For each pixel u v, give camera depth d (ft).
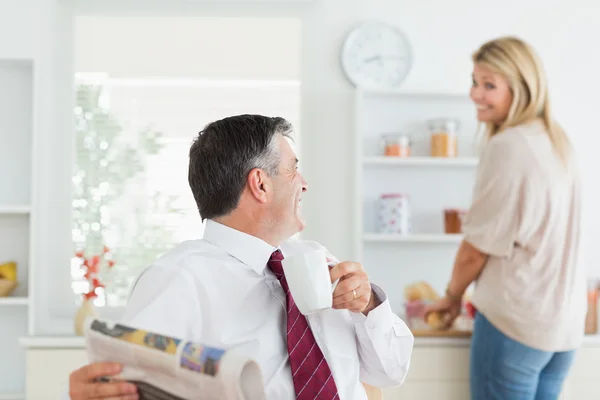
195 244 4.99
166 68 12.09
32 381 10.48
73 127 12.00
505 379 9.33
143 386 3.28
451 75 12.34
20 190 11.96
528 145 9.16
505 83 9.55
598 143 12.42
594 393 10.68
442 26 12.34
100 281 11.93
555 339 9.16
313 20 12.17
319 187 12.12
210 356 3.02
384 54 12.14
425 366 10.47
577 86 12.45
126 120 12.05
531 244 9.16
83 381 3.39
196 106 12.10
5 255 11.86
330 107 12.15
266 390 4.65
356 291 4.54
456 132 11.76
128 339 3.30
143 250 12.05
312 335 4.75
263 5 12.11
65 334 11.27
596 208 12.34
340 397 4.91
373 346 5.05
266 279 4.91
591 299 10.91
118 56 12.05
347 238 12.10
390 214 11.59
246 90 12.14
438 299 11.04
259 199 5.01
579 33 12.47
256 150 5.01
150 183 12.07
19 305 11.83
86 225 12.00
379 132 12.20
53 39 11.97
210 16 12.10
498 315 9.30
